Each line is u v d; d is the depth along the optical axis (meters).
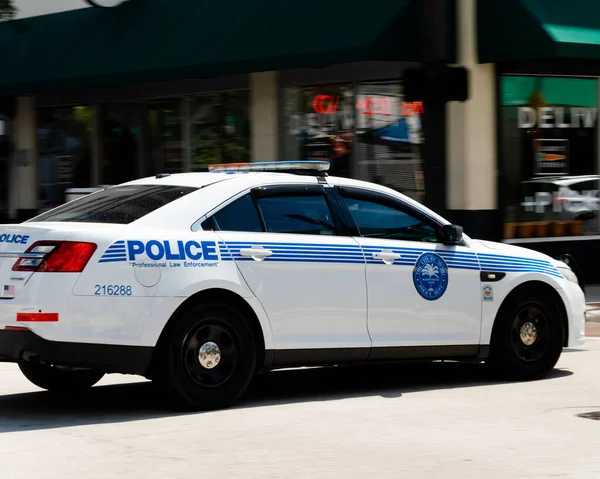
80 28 22.73
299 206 9.78
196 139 22.88
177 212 9.17
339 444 7.93
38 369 10.08
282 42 18.86
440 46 14.01
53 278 8.53
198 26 20.52
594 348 13.43
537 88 19.19
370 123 19.86
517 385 10.69
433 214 10.52
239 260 9.23
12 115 26.44
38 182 26.23
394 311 10.02
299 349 9.55
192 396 9.02
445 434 8.30
